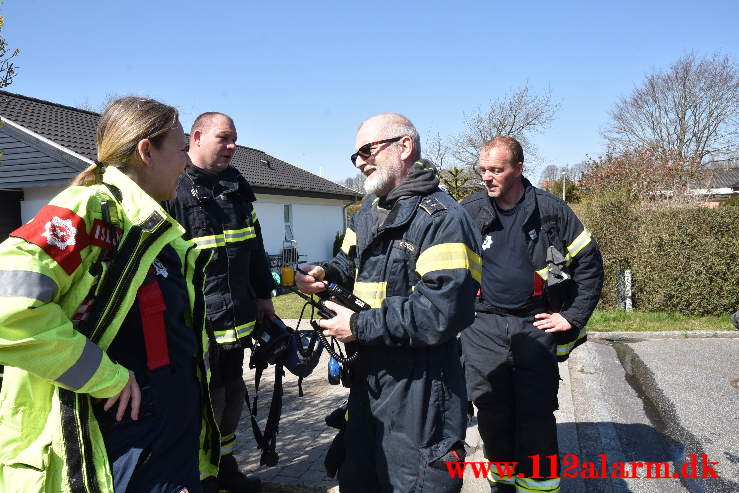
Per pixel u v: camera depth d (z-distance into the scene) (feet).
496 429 9.30
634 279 28.40
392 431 6.36
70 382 4.34
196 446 5.62
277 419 9.09
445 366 6.48
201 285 6.06
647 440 12.67
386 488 6.42
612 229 29.01
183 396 5.42
